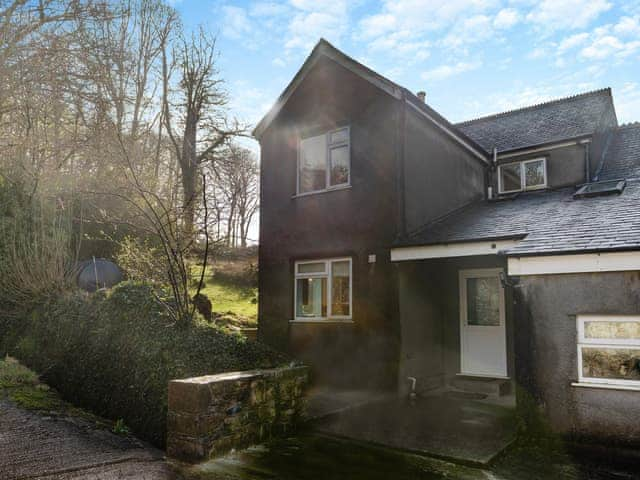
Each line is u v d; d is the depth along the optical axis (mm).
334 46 10164
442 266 10508
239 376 5988
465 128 16156
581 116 13586
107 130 13492
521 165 12922
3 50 13953
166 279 8961
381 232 9375
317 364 9961
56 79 14562
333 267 10164
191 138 25391
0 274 9945
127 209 12156
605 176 11766
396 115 9445
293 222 10883
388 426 6891
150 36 25406
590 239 6363
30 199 10578
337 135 10453
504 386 9125
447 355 10258
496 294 9906
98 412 6883
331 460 5531
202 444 5320
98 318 7992
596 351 5930
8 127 14016
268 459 5535
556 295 6234
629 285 5762
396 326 8930
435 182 10531
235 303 18094
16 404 6605
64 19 15344
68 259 10383
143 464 5156
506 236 7723
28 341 9086
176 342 6852
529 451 5914
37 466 4766
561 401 6051
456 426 6879
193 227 10023
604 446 5695
